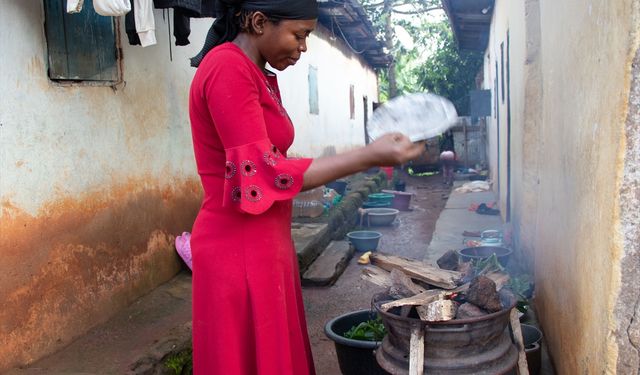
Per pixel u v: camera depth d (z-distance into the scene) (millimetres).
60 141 3709
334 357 4129
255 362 2094
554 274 3260
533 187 4898
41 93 3559
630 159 1874
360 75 17203
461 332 2422
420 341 2436
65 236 3740
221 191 2037
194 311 2121
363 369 3285
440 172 17422
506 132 7344
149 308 4348
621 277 1932
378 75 22219
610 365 1983
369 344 3223
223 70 1876
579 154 2514
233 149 1877
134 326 4004
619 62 1888
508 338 2646
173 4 3891
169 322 4070
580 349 2459
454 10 9664
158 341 3689
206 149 2033
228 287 2035
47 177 3594
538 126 4902
